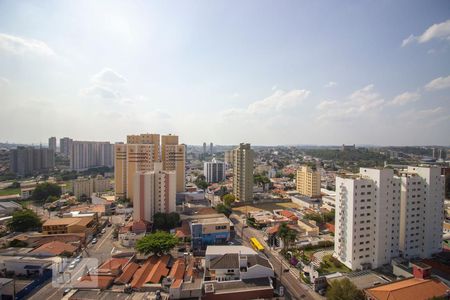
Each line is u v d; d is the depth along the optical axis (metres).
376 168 86.94
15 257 88.00
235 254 80.94
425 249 89.50
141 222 115.69
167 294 69.38
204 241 109.31
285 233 97.69
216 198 189.75
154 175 133.12
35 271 79.31
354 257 82.81
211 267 75.50
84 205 162.50
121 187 178.00
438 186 90.62
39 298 67.56
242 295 65.38
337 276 75.50
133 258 89.12
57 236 106.25
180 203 172.38
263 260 77.50
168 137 197.50
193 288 69.12
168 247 88.50
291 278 80.06
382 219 83.94
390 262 85.19
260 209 163.88
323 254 93.88
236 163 186.25
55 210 157.50
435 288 62.91
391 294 60.44
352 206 82.50
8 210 149.62
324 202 160.00
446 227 112.75
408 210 88.88
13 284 67.06
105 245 106.38
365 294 64.00
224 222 113.88
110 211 152.25
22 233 117.19
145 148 174.50
